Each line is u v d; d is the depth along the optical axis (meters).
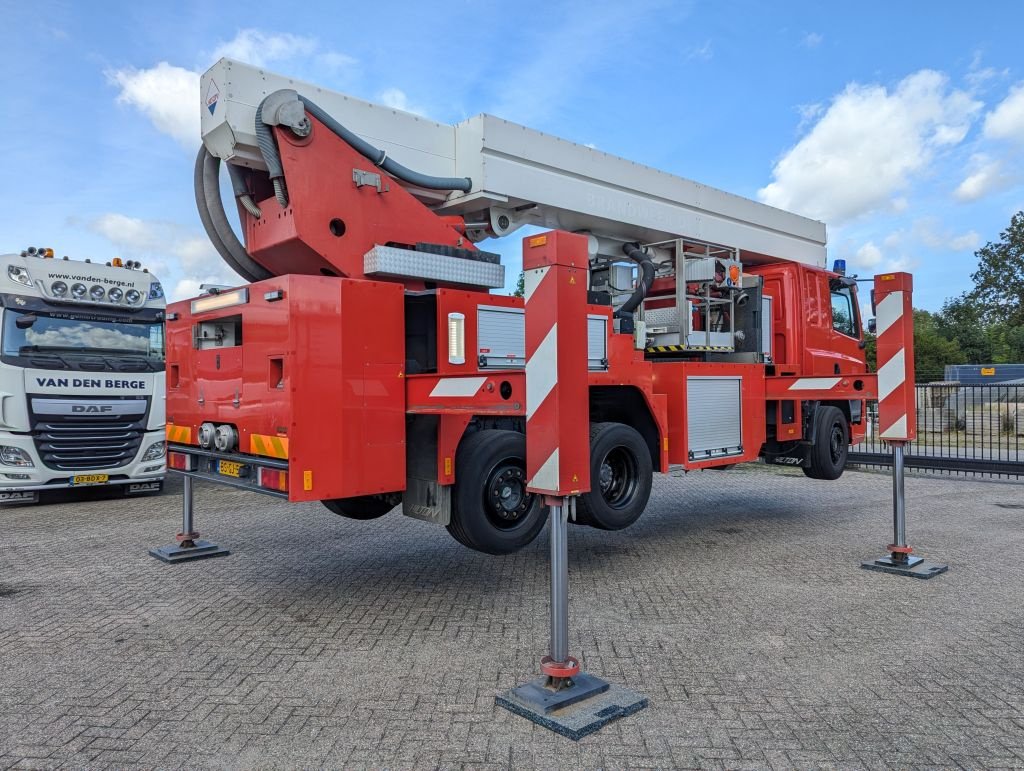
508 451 4.95
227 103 4.56
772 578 5.41
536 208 6.08
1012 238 51.25
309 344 4.11
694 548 6.41
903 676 3.58
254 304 4.36
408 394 4.55
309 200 4.70
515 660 3.81
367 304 4.36
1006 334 58.72
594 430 5.56
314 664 3.79
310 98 4.89
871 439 14.35
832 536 6.91
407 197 5.20
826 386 7.42
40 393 9.58
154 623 4.47
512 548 5.04
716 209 7.67
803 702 3.30
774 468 12.77
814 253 9.09
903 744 2.91
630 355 5.72
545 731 3.03
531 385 3.44
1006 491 9.98
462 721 3.13
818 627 4.31
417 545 6.60
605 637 4.15
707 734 3.01
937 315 64.56
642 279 6.91
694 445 6.13
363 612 4.65
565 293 3.34
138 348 10.49
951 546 6.46
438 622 4.44
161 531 7.61
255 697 3.39
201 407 5.01
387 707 3.27
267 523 7.81
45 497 10.38
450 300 4.83
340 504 5.94
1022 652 3.90
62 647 4.07
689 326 6.79
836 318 9.05
